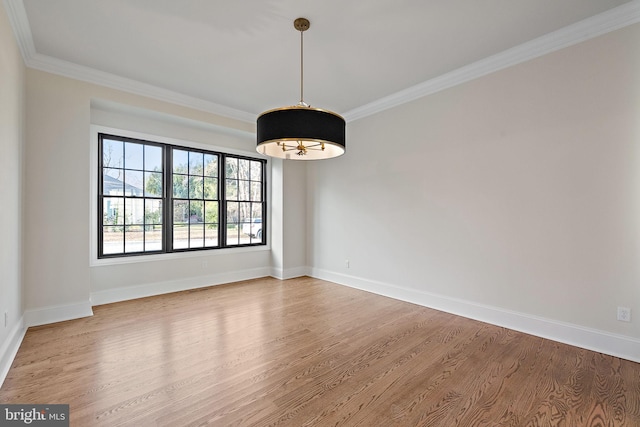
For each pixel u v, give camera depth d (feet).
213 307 12.25
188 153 15.34
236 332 9.73
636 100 7.74
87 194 11.12
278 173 17.70
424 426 5.50
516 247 9.88
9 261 7.92
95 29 8.60
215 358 7.98
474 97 10.84
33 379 6.90
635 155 7.77
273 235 18.08
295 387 6.70
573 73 8.68
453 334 9.61
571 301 8.81
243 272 17.19
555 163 9.05
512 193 9.95
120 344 8.77
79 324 10.27
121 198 13.28
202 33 8.80
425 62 10.50
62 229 10.60
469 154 11.01
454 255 11.50
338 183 16.30
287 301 13.11
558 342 8.96
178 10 7.79
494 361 7.87
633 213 7.82
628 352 7.89
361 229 15.08
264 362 7.80
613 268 8.11
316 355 8.20
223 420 5.62
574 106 8.68
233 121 15.23
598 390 6.57
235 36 8.93
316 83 12.14
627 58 7.84
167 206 14.52
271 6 7.63
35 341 8.90
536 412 5.88
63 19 8.14
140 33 8.80
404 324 10.47
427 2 7.48
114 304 12.57
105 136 12.81
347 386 6.75
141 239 13.83
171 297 13.64
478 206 10.79
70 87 10.76
